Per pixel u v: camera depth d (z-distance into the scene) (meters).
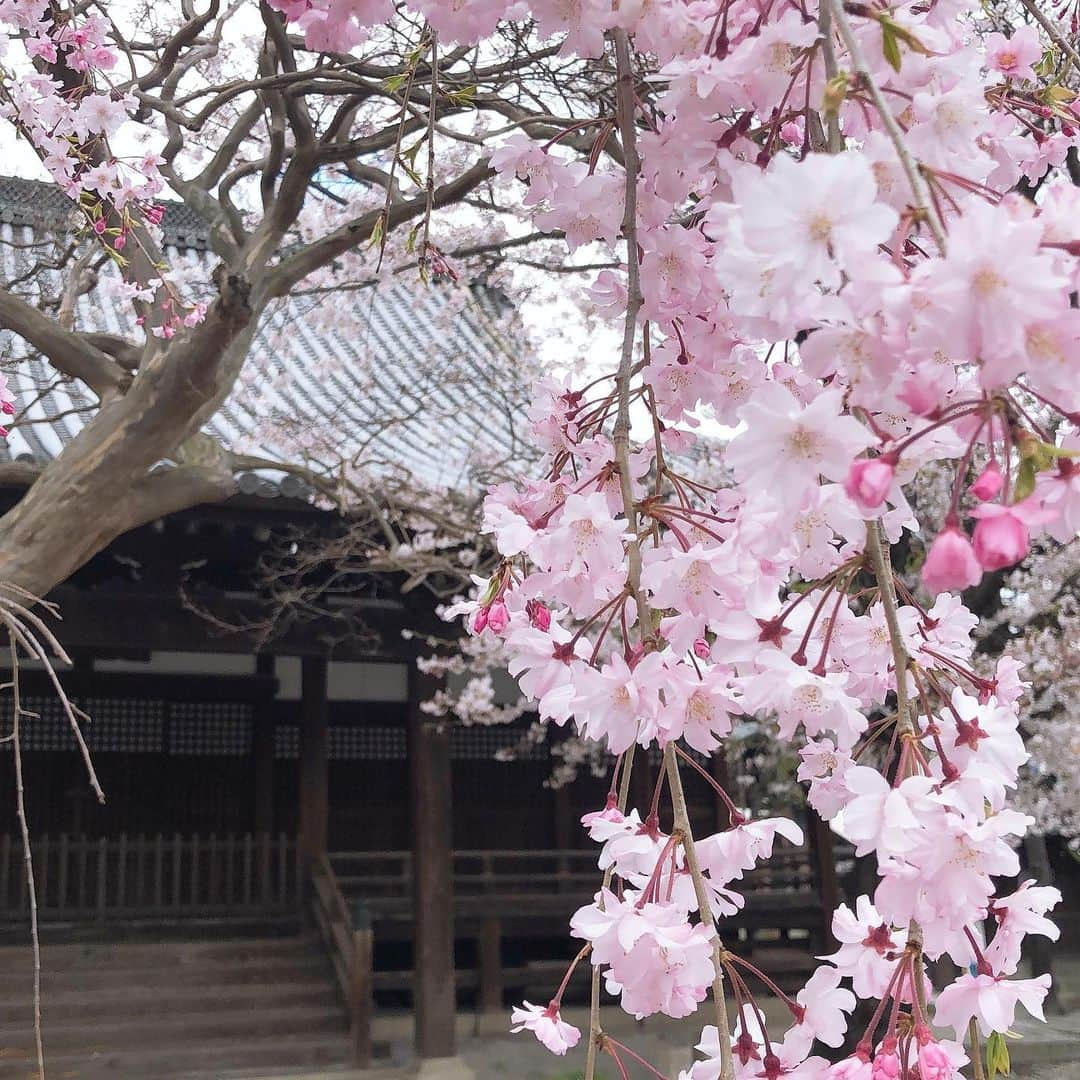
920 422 1.03
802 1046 1.22
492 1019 9.45
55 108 3.99
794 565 1.47
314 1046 8.05
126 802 9.85
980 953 1.19
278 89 4.49
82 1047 7.82
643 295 1.64
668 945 1.10
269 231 4.76
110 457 4.12
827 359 0.95
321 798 10.09
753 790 11.84
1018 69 1.76
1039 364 0.86
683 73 1.34
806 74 1.32
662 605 1.34
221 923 9.44
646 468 1.69
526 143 1.70
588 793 11.19
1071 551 7.02
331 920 9.20
